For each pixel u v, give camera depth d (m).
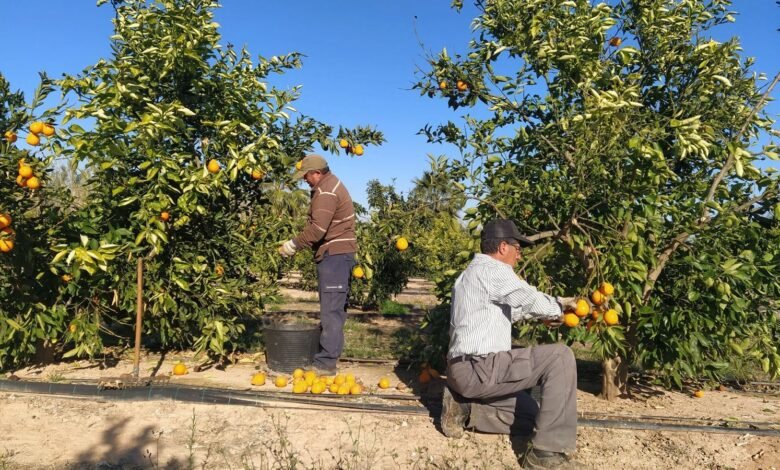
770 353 4.42
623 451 3.77
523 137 4.75
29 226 5.00
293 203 5.91
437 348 5.03
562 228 4.57
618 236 4.07
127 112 5.16
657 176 4.06
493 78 5.05
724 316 4.19
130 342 6.37
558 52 4.56
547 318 3.79
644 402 4.95
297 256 7.50
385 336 7.88
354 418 4.15
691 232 4.27
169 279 5.34
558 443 3.35
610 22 4.53
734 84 4.88
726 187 4.52
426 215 4.99
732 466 3.58
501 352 3.57
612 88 4.54
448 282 4.95
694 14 4.89
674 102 4.88
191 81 5.36
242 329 5.66
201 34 5.12
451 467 3.43
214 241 5.58
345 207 5.13
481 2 5.14
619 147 4.10
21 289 4.89
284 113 5.79
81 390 4.47
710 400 5.14
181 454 3.56
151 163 5.01
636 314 4.50
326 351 5.22
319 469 3.39
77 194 5.91
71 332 5.05
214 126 5.41
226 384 5.03
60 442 3.69
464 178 4.95
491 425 3.83
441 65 5.20
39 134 4.78
